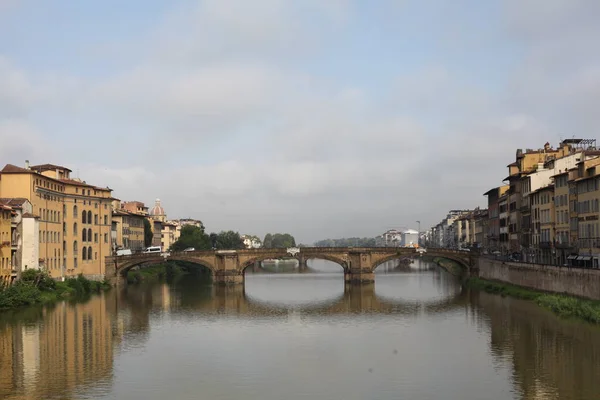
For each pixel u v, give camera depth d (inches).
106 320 3784.5
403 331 3383.4
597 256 3907.5
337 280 7362.2
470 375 2393.0
